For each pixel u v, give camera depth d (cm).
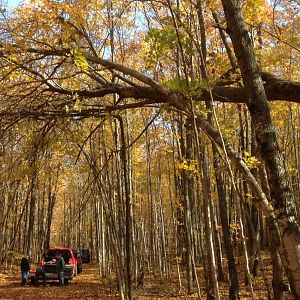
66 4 785
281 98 673
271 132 412
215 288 439
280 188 394
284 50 988
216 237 1661
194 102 589
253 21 787
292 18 1052
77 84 831
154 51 517
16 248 3691
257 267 1527
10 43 736
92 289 1780
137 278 1920
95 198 2292
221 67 813
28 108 795
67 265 2141
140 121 1919
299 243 379
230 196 1966
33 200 3069
